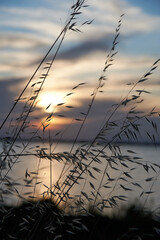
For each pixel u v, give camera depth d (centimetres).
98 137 164
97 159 161
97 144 164
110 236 274
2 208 142
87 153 160
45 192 161
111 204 158
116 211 306
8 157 146
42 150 152
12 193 137
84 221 253
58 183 164
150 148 7950
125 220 280
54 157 155
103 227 288
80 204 158
